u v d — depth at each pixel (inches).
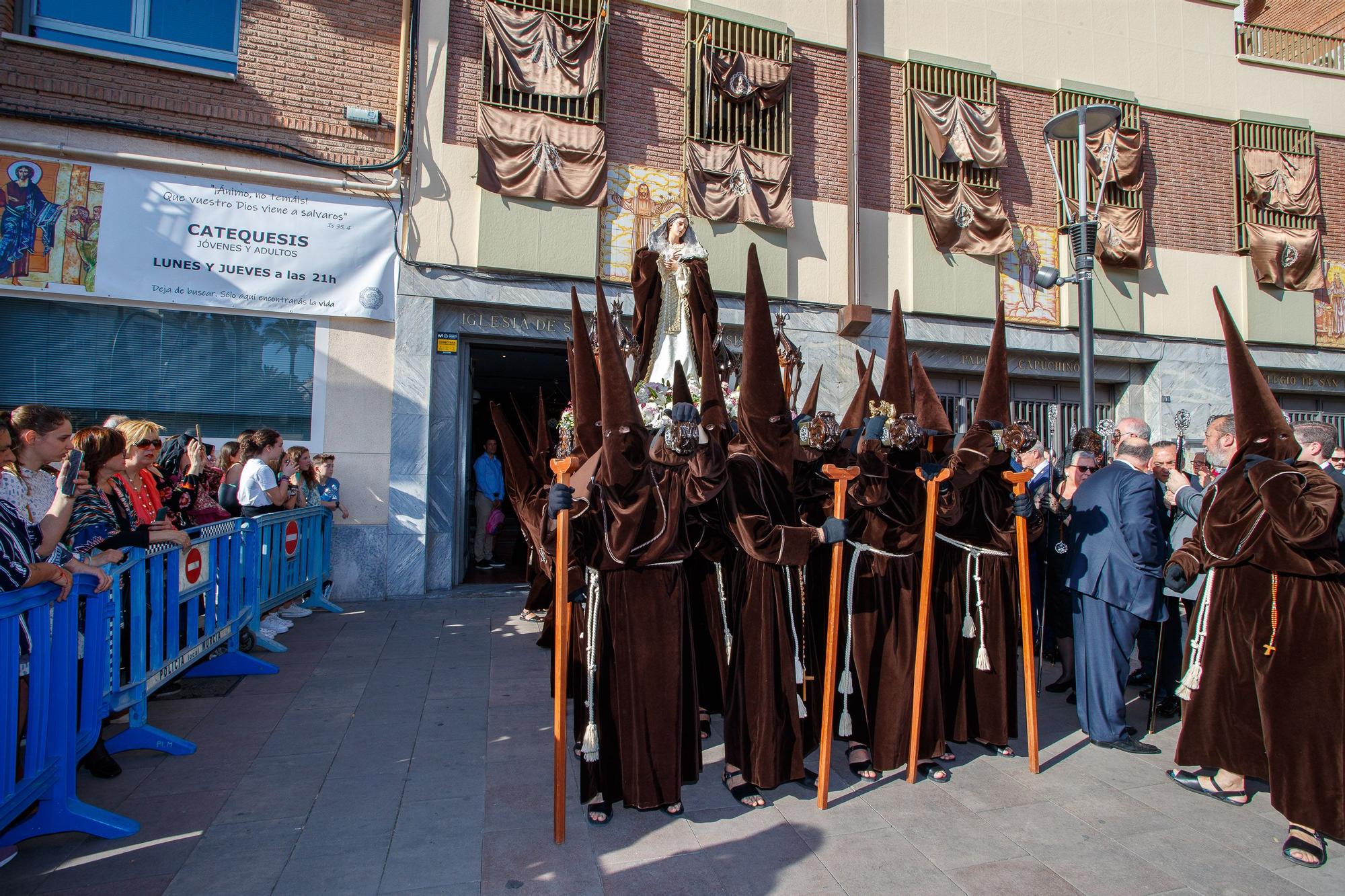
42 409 148.3
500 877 116.1
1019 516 159.8
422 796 143.0
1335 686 123.5
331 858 120.7
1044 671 243.4
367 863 119.3
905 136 417.4
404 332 333.7
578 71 354.0
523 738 172.2
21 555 113.0
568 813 137.5
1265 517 133.3
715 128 379.9
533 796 144.0
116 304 309.3
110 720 170.2
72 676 126.7
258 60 321.4
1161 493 198.2
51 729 124.5
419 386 334.0
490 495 415.2
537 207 347.3
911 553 157.9
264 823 131.5
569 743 168.7
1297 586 130.3
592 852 123.6
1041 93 445.4
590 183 351.9
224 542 209.0
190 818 133.0
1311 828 122.0
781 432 139.6
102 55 302.2
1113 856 123.5
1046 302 436.5
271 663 224.8
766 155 384.5
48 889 111.3
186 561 183.3
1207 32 479.8
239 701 193.5
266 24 323.0
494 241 340.5
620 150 367.9
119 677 151.9
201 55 327.3
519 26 348.2
